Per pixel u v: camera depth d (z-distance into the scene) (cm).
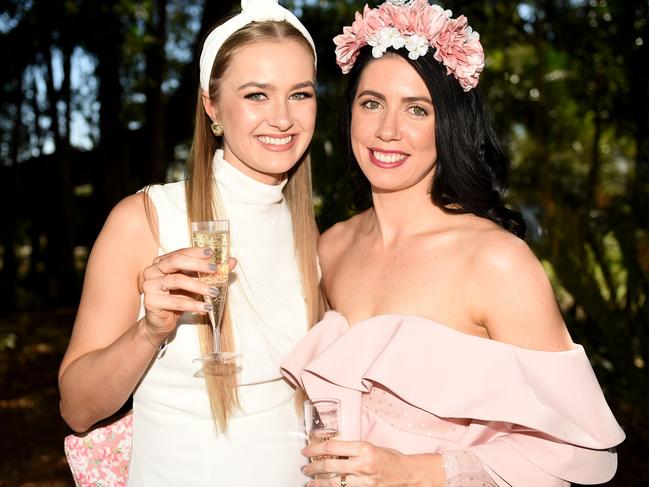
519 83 1107
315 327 255
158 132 1066
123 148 1221
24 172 1478
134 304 246
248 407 247
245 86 243
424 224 251
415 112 241
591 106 1038
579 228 590
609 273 635
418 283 242
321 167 654
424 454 218
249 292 255
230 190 258
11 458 664
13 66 1298
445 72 238
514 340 227
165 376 247
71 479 616
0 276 1461
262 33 245
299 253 271
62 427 761
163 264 216
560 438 217
